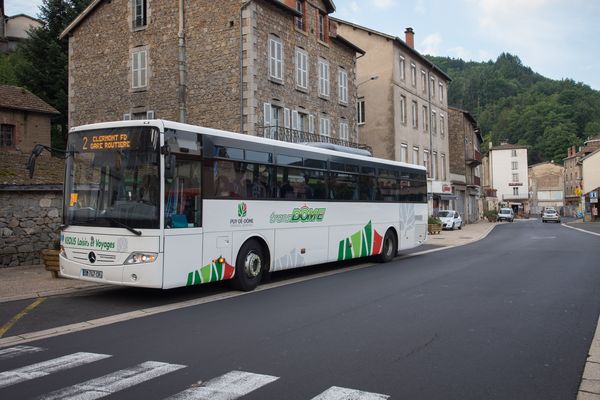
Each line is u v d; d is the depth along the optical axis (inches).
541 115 4355.3
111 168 346.3
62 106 1363.2
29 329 277.9
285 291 402.0
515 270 520.4
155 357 222.1
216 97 872.9
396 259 660.7
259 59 868.0
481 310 320.2
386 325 280.7
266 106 878.4
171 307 337.7
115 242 337.7
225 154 385.1
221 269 376.8
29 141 975.6
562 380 192.1
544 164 4114.2
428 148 1648.6
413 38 1596.9
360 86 1440.7
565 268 532.1
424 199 709.3
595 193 2418.8
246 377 195.0
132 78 951.0
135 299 367.9
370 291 397.1
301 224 465.7
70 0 1423.5
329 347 237.0
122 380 192.1
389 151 1402.6
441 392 179.3
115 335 262.7
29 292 385.4
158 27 930.7
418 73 1594.5
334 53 1107.9
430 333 262.7
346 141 1130.0
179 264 342.0
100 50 990.4
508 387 184.5
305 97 992.2
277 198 437.1
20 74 1380.4
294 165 460.8
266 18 891.4
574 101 4345.5
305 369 204.7
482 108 4788.4
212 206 370.3
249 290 403.9
